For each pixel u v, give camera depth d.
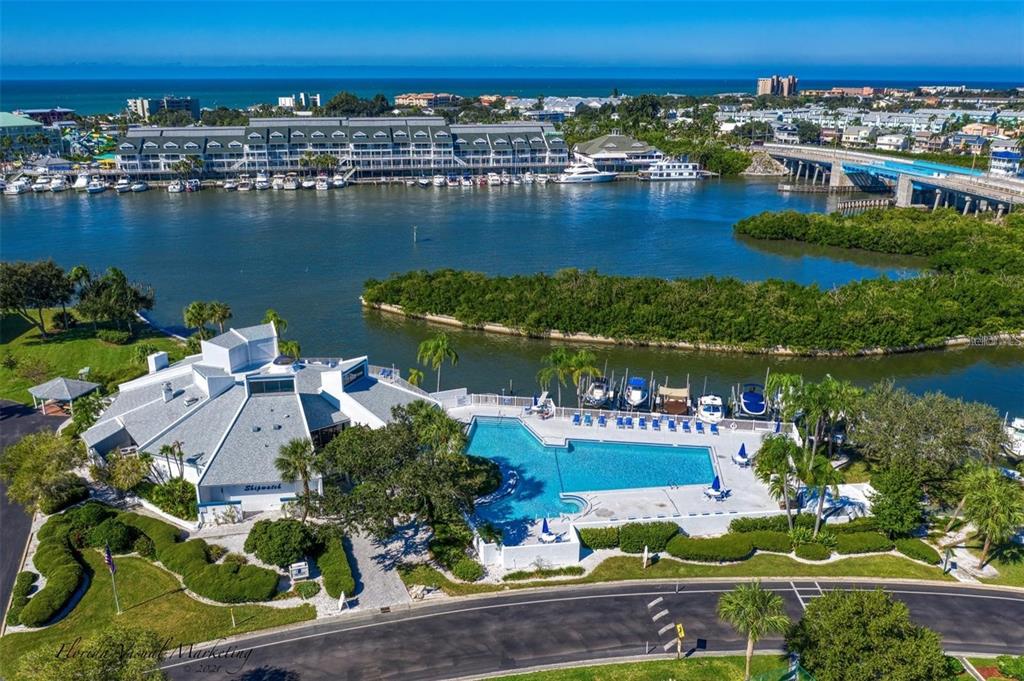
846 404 82.50
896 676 47.66
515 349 132.00
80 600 62.62
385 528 66.50
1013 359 129.62
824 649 50.59
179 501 74.81
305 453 69.38
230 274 173.75
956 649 58.19
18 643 57.59
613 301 139.12
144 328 135.25
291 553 66.38
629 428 94.62
